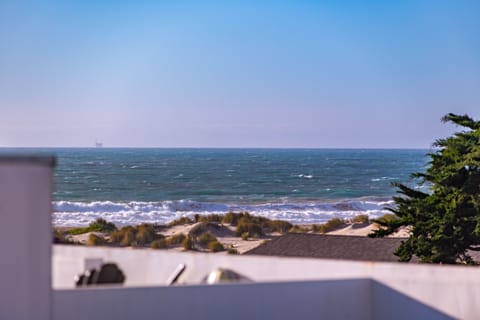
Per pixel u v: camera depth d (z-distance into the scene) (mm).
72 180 167000
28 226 10438
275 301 12914
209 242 80188
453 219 35188
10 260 10344
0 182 10344
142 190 151375
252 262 15359
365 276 14203
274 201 138750
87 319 11469
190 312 12156
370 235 38469
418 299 13930
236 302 12555
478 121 38250
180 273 15141
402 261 36438
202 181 171000
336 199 142250
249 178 181375
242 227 88062
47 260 10500
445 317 13750
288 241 41031
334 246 39500
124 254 16719
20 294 10375
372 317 13992
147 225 87562
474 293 13578
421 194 38188
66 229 94062
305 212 116875
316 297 13359
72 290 11406
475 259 36500
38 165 10500
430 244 35688
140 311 11805
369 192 154125
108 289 11633
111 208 116250
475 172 36562
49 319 10500
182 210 118188
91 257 17047
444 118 38688
